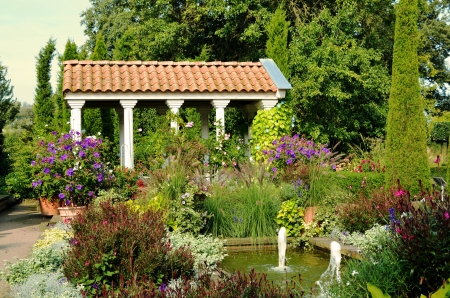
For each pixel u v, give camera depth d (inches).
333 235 360.5
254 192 376.5
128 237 208.4
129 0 1007.6
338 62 764.0
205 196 353.7
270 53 623.8
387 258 187.8
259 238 364.2
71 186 403.5
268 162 448.5
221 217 369.7
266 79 577.6
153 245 208.4
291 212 372.5
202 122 669.3
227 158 529.3
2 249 334.6
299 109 804.6
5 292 225.3
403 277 176.2
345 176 441.7
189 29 930.7
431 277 174.1
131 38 953.5
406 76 452.8
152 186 355.6
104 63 579.2
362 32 925.2
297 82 762.2
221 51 973.8
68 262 214.4
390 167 442.9
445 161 736.3
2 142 813.2
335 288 189.9
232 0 835.4
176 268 212.4
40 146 426.0
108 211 245.8
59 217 426.9
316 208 383.2
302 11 895.1
